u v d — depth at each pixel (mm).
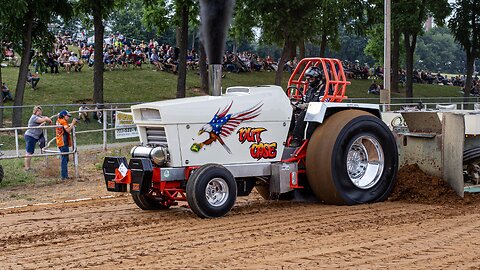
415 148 11617
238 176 10016
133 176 9586
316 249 7758
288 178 10367
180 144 9602
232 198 9883
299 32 32312
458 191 10969
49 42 29938
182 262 7223
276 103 10367
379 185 10953
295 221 9508
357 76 52531
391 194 11242
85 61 43688
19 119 26844
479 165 11469
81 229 9281
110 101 34312
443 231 8734
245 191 10375
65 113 15883
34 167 17359
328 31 38906
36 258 7617
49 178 16016
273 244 8047
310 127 10703
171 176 9570
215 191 9805
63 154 15562
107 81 38156
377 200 10938
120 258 7488
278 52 88812
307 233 8672
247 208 10680
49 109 31125
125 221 9812
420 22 44125
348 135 10547
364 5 40312
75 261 7430
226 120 9914
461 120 10797
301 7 32250
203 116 9734
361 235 8516
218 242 8203
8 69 39531
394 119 12211
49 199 12844
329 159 10398
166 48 43531
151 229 9133
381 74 54219
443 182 11227
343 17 39562
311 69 11227
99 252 7840
